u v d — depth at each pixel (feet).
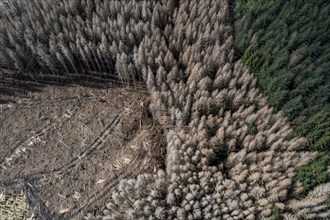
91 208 84.43
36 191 86.99
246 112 89.10
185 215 78.48
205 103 90.74
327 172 81.46
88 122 97.04
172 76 95.96
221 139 86.17
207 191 80.48
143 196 81.61
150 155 90.68
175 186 80.74
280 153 84.38
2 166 90.84
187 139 87.20
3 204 85.46
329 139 85.61
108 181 87.71
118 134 94.38
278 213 77.61
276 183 79.82
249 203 77.87
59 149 92.99
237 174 82.99
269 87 92.79
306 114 90.07
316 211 77.10
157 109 94.73
